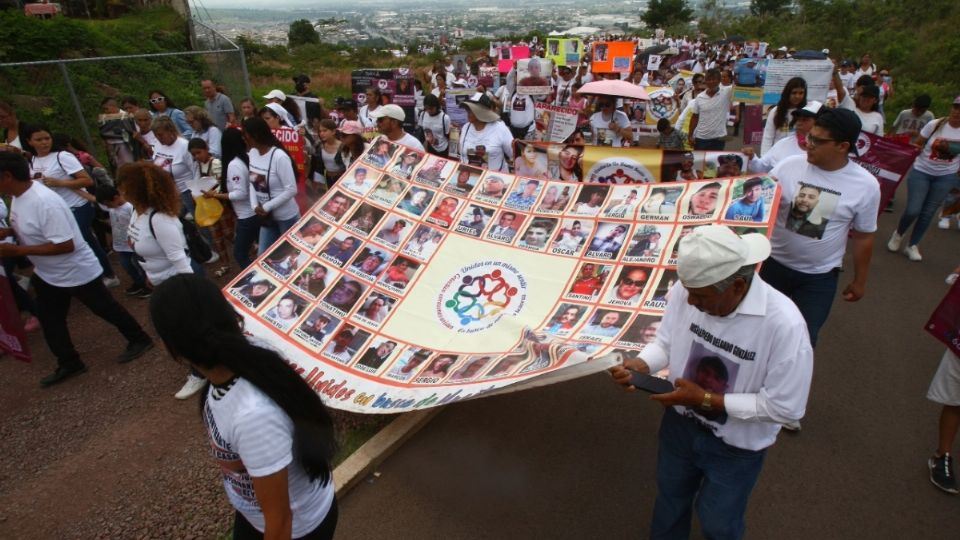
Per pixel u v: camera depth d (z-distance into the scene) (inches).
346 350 161.0
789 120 219.0
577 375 98.6
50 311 179.6
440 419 160.7
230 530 126.3
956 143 237.0
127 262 239.5
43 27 579.8
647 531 123.0
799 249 141.8
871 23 1175.0
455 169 194.7
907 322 208.5
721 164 197.8
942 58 813.2
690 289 80.2
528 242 172.9
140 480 143.2
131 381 186.7
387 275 178.7
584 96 410.3
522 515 128.2
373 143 207.2
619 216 163.2
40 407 175.0
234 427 66.4
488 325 158.9
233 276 261.0
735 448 89.7
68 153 227.5
